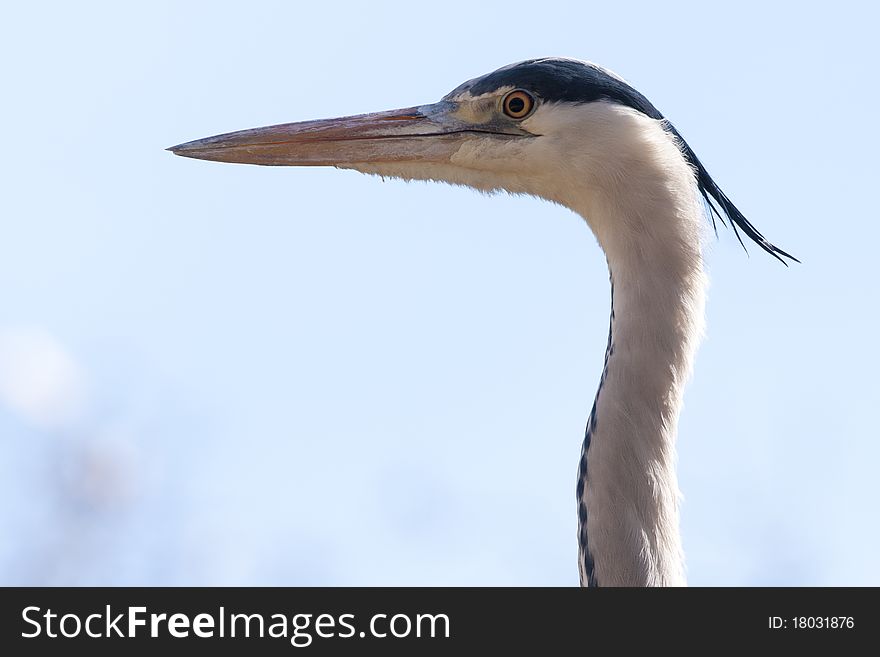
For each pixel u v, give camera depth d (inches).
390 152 357.1
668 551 295.6
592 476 300.7
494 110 344.2
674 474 303.1
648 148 319.0
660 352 304.8
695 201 318.0
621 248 316.8
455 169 351.3
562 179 335.6
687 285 310.5
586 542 300.5
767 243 341.7
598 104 330.0
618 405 302.0
